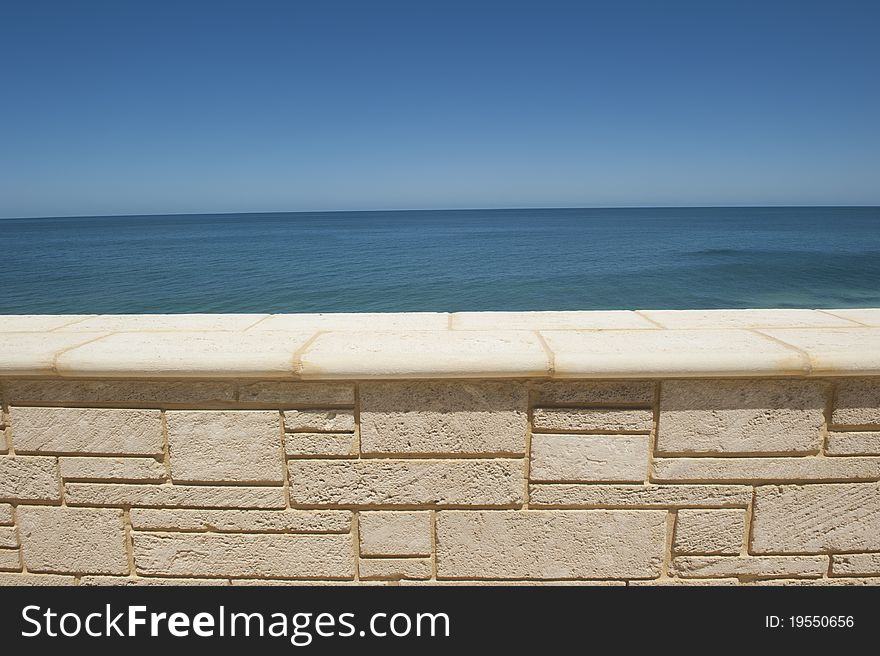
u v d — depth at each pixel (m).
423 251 61.09
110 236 99.62
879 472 2.42
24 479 2.54
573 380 2.35
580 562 2.56
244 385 2.39
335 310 27.81
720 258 50.00
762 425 2.38
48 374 2.33
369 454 2.45
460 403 2.39
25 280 37.06
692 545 2.53
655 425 2.41
